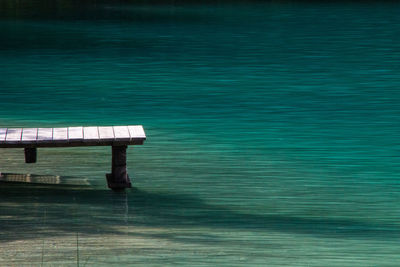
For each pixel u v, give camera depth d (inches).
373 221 502.3
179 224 489.4
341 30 1702.8
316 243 457.1
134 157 668.1
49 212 507.5
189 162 652.7
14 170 621.0
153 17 1996.8
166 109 892.0
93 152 683.4
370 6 2309.3
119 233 466.3
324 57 1312.7
